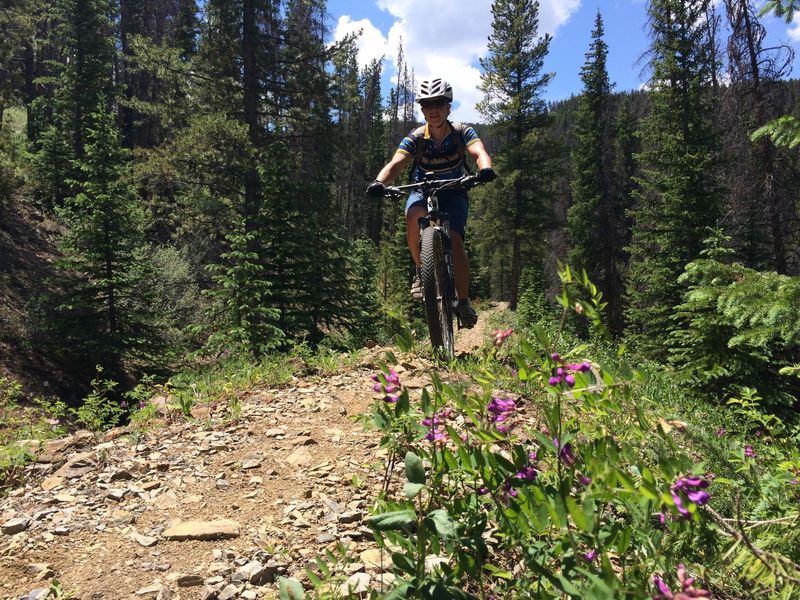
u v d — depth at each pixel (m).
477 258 52.91
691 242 16.78
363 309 16.22
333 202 14.97
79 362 15.72
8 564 2.30
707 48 15.88
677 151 17.94
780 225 13.88
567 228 38.66
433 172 4.59
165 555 2.35
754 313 3.71
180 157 16.98
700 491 1.24
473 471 1.58
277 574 2.17
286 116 19.03
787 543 1.77
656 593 1.26
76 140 25.48
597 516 1.38
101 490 2.99
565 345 3.49
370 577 2.05
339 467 3.12
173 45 20.45
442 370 4.01
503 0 34.75
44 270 19.34
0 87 24.89
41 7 28.67
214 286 20.36
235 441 3.61
